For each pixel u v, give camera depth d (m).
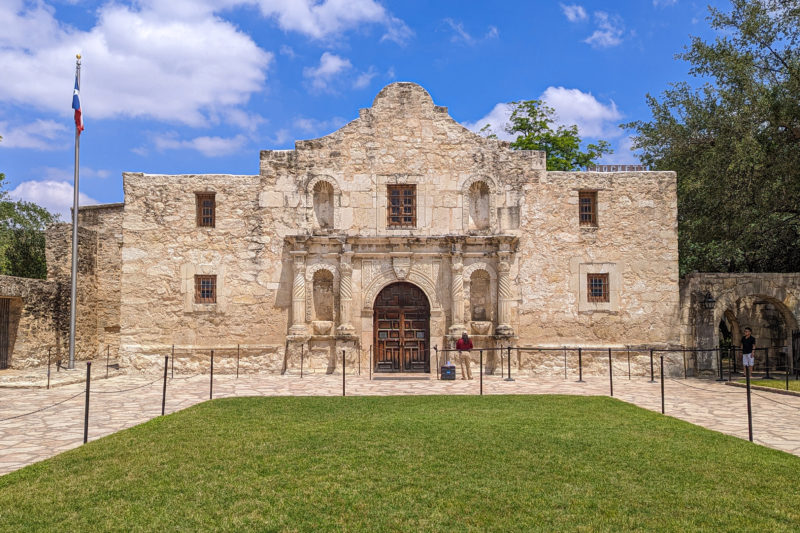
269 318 21.23
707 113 25.47
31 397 15.42
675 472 8.25
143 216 21.48
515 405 13.83
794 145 22.81
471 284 21.58
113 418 12.42
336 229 21.42
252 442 9.91
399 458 8.91
